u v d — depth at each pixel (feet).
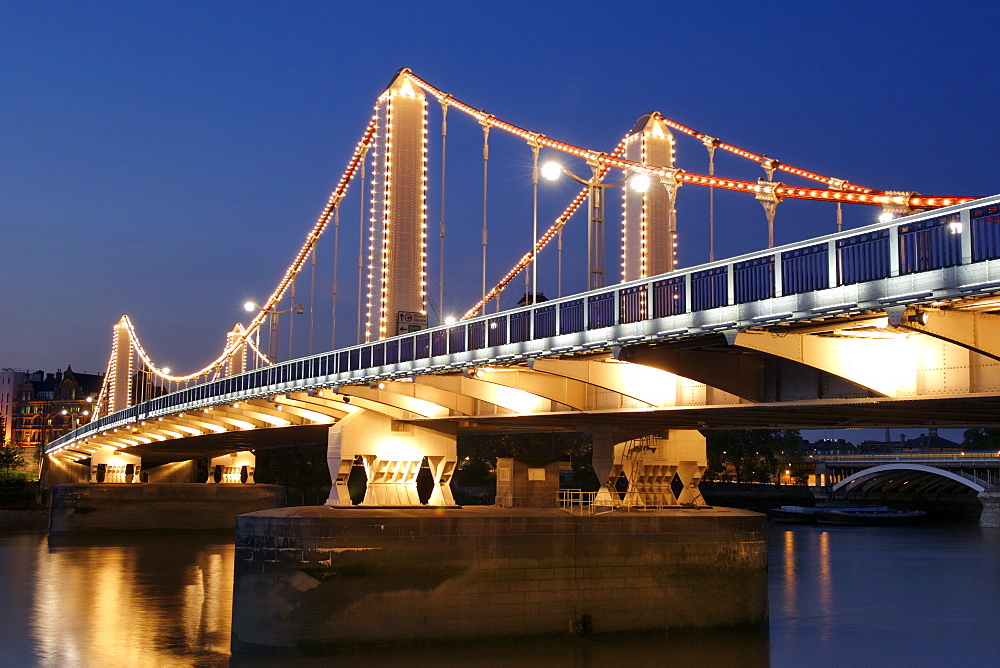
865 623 175.83
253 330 381.19
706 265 107.04
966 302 85.46
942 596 209.56
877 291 88.53
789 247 97.30
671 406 131.34
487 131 216.33
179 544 335.47
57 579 236.63
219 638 161.79
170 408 290.15
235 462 426.51
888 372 106.01
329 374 187.32
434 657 143.54
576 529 154.61
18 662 146.51
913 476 535.60
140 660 147.13
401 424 186.39
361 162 268.21
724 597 161.38
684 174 178.40
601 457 175.52
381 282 231.50
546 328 131.34
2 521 462.60
